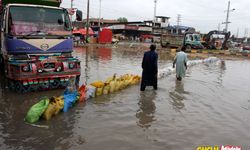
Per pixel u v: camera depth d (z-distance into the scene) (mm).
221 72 16578
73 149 5012
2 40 9805
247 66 21625
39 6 9164
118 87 9586
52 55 9188
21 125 5984
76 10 9891
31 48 8797
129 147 5188
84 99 8000
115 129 6031
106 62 18047
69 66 9195
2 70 10969
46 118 6309
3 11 9492
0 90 8875
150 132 5969
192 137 5832
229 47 46688
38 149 4961
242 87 11969
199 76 14242
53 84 9047
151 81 9844
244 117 7453
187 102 8609
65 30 9500
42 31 9047
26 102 7656
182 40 37469
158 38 60625
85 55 22156
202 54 32594
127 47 37156
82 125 6152
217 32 40219
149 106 7914
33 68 8484
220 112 7773
